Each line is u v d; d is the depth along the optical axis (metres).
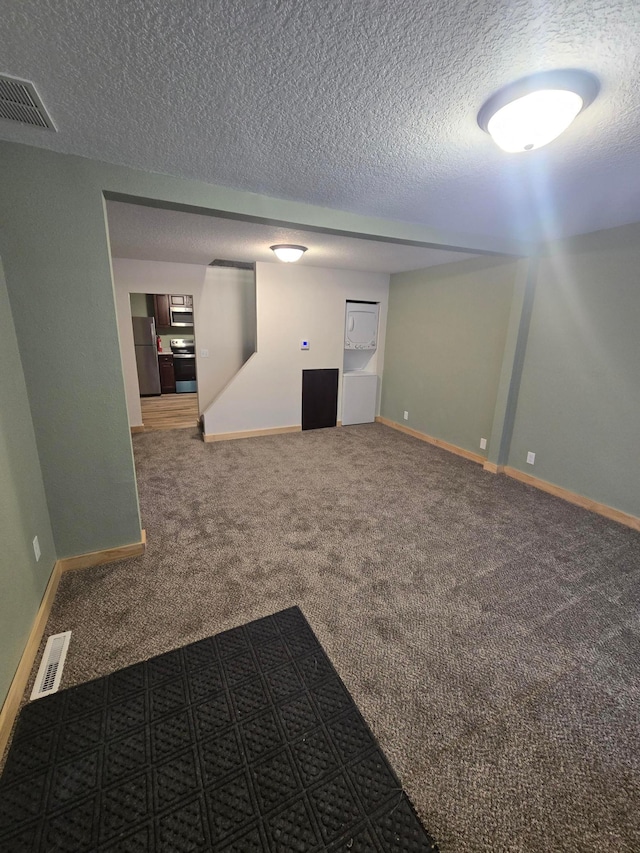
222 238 3.34
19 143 1.65
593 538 2.74
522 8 0.89
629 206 2.33
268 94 1.25
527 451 3.69
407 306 5.18
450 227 2.83
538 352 3.48
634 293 2.76
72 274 1.89
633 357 2.81
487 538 2.73
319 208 2.37
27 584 1.73
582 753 1.37
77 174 1.78
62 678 1.61
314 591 2.16
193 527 2.81
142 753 1.34
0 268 1.73
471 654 1.77
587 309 3.06
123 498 2.31
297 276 4.96
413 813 1.19
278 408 5.27
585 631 1.91
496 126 1.33
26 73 1.14
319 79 1.17
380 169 1.83
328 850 1.10
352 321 5.44
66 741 1.37
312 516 3.01
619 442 2.95
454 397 4.53
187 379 8.24
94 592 2.10
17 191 1.71
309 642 1.82
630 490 2.91
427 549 2.59
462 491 3.50
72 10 0.91
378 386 5.90
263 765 1.31
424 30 0.97
